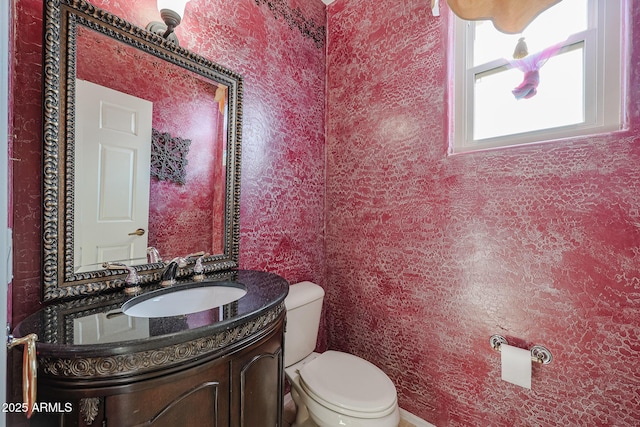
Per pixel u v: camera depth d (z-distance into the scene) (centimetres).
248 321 78
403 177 151
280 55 155
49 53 77
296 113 165
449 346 136
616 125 100
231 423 75
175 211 110
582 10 108
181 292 100
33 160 79
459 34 136
